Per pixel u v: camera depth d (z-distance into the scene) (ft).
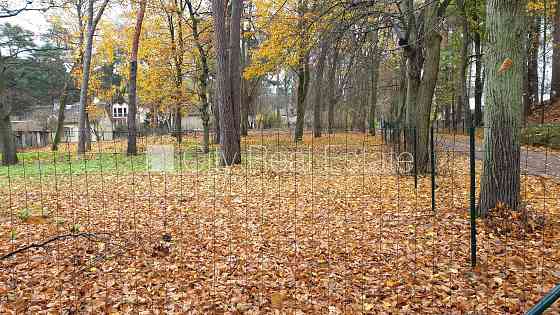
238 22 43.24
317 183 32.17
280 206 24.62
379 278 13.88
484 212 18.81
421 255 15.69
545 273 13.42
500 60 17.61
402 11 33.04
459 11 42.29
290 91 167.63
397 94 80.64
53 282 13.87
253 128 135.54
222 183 32.53
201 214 22.85
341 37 31.40
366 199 26.11
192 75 67.51
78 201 26.43
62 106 75.92
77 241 17.95
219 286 13.58
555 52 72.84
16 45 63.72
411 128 36.04
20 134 93.81
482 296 12.18
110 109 115.85
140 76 77.77
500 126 18.07
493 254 15.20
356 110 114.42
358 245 17.28
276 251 16.87
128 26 70.13
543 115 66.54
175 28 65.98
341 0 31.22
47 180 34.53
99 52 78.89
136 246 17.42
